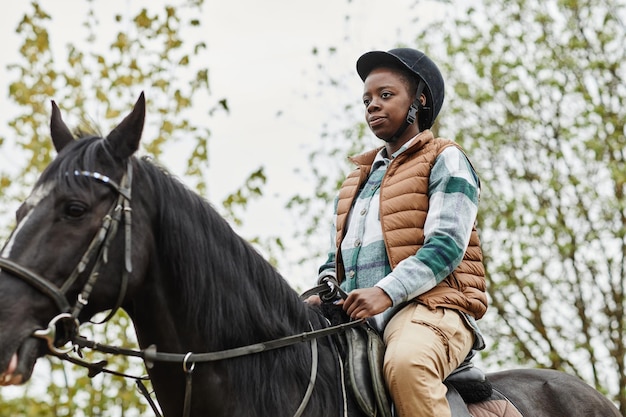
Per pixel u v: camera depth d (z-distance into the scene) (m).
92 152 3.05
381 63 3.97
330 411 3.38
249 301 3.33
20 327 2.81
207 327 3.22
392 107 3.88
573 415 4.38
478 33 10.72
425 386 3.35
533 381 4.48
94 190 3.00
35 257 2.88
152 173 3.22
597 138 10.30
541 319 10.50
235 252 3.36
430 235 3.54
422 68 3.94
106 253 2.97
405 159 3.78
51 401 8.27
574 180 10.28
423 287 3.47
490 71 10.51
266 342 3.31
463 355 3.62
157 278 3.17
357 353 3.50
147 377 3.28
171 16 8.45
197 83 8.46
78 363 3.03
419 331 3.47
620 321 10.45
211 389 3.21
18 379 2.79
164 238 3.17
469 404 3.85
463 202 3.59
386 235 3.64
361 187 3.96
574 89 10.42
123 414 8.25
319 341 3.52
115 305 3.02
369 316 3.39
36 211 2.94
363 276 3.71
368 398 3.39
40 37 8.35
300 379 3.36
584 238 10.42
